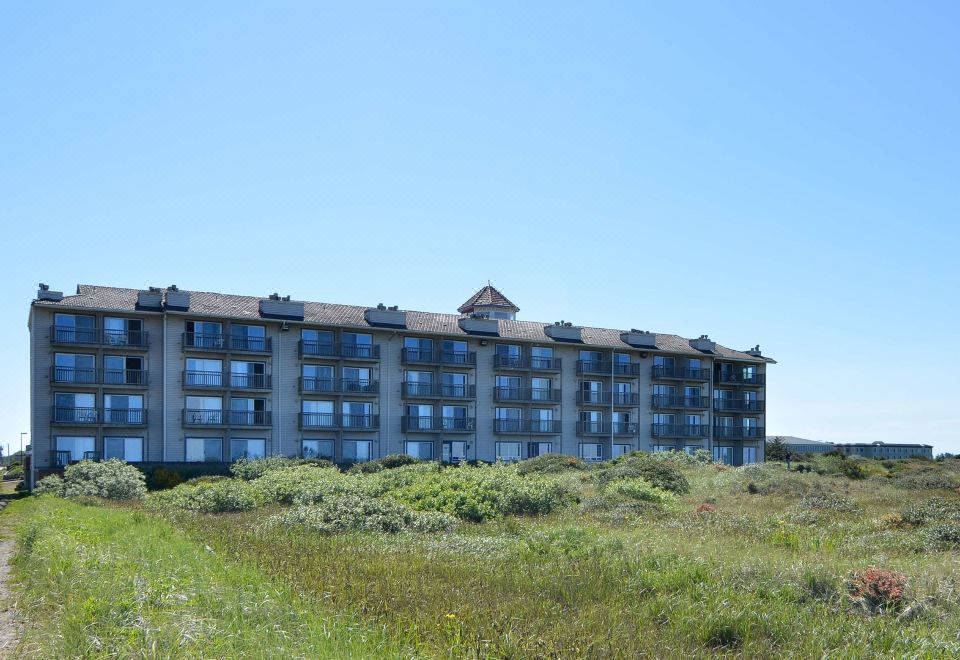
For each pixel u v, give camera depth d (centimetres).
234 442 5009
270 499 2611
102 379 4644
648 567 1252
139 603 830
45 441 4512
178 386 4847
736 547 1595
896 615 1026
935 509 2153
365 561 1259
